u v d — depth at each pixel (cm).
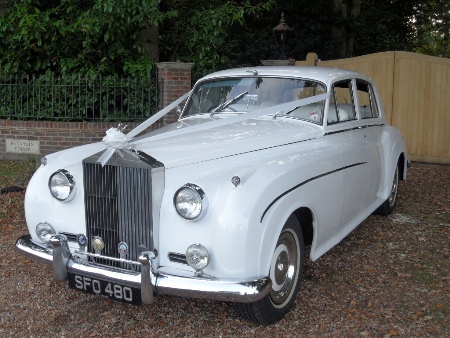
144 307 413
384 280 463
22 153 936
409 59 1002
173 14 983
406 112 1018
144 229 358
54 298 431
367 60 1043
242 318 391
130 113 961
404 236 584
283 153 407
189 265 344
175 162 368
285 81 509
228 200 338
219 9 1075
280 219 355
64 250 372
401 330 376
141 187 354
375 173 559
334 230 457
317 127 470
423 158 1015
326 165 426
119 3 907
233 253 333
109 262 377
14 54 980
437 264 502
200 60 1065
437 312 404
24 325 387
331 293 436
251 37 1634
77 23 930
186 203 341
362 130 546
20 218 639
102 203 373
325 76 504
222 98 526
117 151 361
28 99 959
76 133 917
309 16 1716
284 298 387
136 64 970
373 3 1989
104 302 424
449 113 986
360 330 376
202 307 412
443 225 625
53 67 1023
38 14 941
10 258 515
